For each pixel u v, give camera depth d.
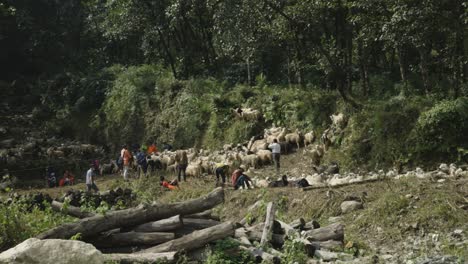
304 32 26.66
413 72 27.88
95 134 37.47
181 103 33.50
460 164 19.14
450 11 19.03
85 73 43.69
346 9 24.92
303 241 9.99
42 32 46.78
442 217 11.71
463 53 21.55
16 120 39.53
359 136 22.38
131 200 19.59
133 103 36.25
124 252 9.34
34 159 33.03
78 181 30.05
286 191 16.45
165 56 41.12
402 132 21.08
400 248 11.14
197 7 33.81
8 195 19.77
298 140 25.48
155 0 34.84
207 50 37.75
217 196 10.32
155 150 31.83
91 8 46.66
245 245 9.96
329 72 26.19
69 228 9.04
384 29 19.77
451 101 20.27
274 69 35.03
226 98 31.72
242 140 28.58
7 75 46.72
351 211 13.72
